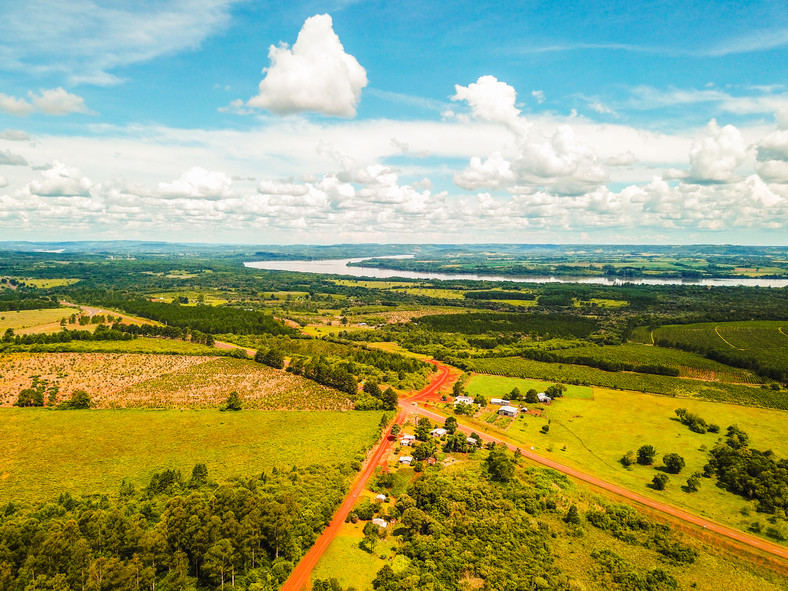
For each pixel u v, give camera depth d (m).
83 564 87.56
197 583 93.38
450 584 96.94
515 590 94.38
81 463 142.50
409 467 151.12
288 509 111.81
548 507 128.62
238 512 104.69
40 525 99.00
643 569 105.12
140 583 87.00
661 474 143.50
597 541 115.12
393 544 111.00
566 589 95.25
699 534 118.75
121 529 97.75
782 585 101.75
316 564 101.56
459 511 124.19
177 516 99.06
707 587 100.06
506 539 112.69
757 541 116.25
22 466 138.88
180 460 147.62
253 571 97.12
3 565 84.50
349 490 135.25
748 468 145.62
